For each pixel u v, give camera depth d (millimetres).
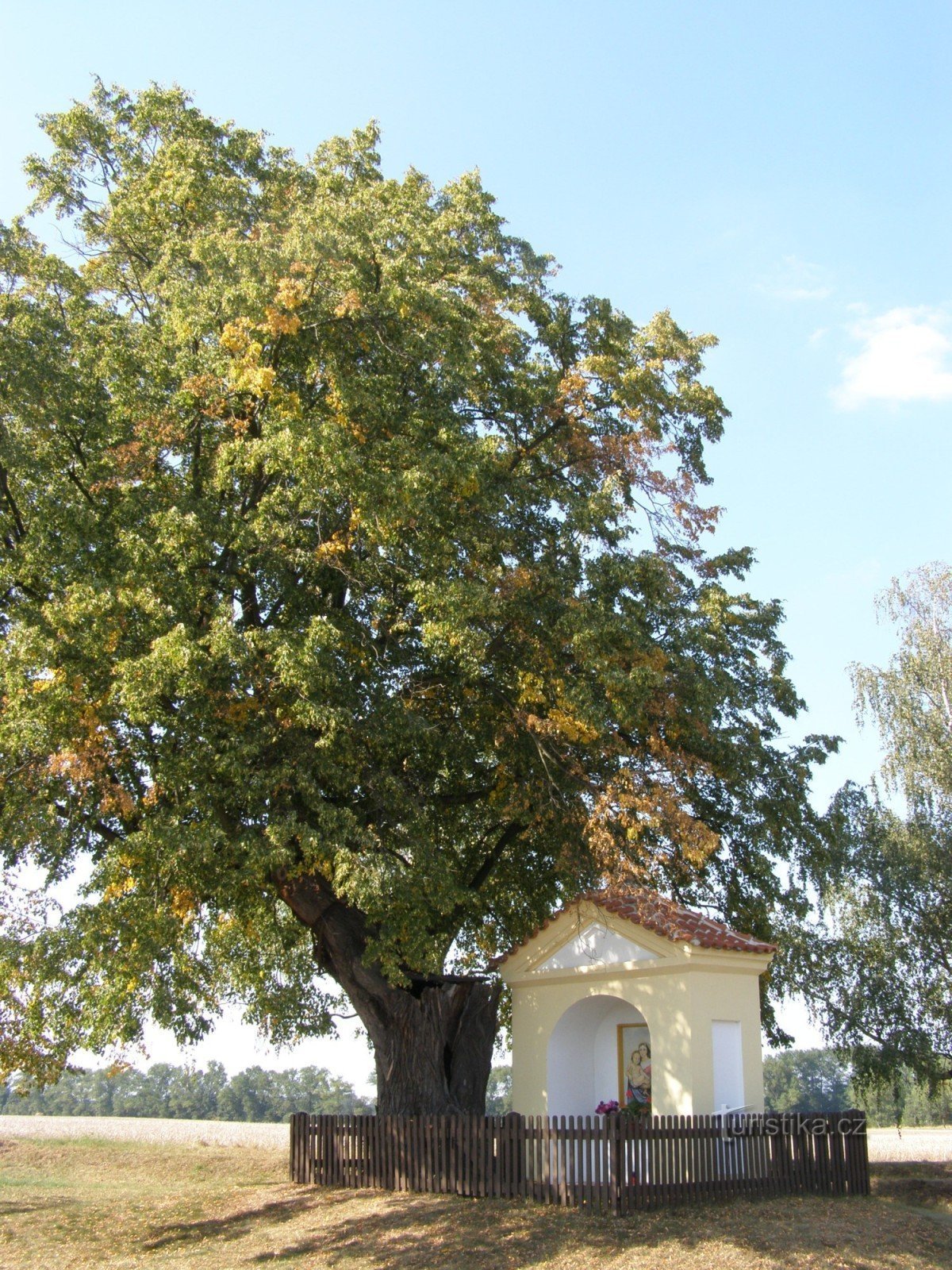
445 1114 19453
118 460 18453
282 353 19172
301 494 18281
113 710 16734
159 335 19938
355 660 19594
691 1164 15719
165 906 16781
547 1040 19312
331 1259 14602
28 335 18094
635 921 17984
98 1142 30359
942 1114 73938
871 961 31969
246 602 20188
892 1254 14062
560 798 20266
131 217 20484
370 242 19031
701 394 21797
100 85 22531
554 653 19422
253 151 22188
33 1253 16328
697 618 21109
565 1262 13383
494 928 25109
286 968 25469
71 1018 16156
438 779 22125
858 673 34875
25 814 16375
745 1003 18016
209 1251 15805
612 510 19469
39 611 17312
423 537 18719
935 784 32969
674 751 20312
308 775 17422
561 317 23125
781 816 24469
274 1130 34031
